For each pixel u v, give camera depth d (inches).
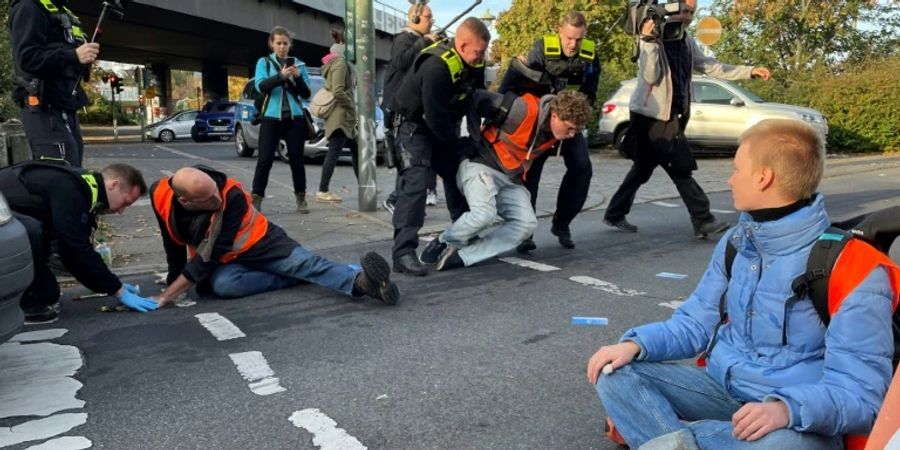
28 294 163.8
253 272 188.5
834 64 1170.0
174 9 980.6
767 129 86.3
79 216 159.2
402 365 141.4
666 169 260.1
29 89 196.2
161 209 176.6
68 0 207.5
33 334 158.1
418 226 215.3
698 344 99.7
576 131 200.8
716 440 85.5
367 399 125.6
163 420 117.3
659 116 246.1
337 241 260.4
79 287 196.9
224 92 1780.3
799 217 84.7
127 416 118.5
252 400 125.0
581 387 131.3
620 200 275.1
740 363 91.7
